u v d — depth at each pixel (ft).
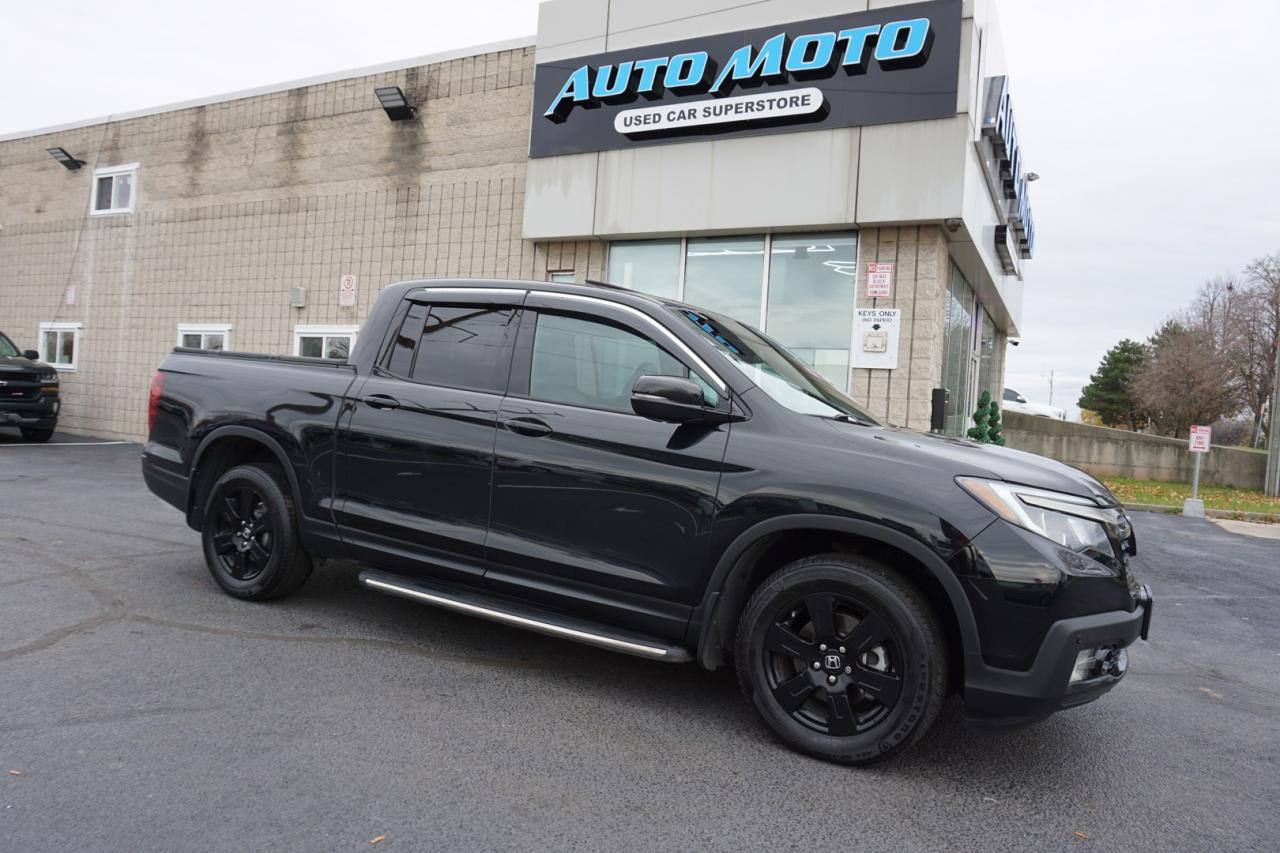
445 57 40.75
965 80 28.45
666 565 11.02
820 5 30.73
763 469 10.54
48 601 14.93
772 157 31.63
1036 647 9.20
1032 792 9.72
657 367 11.76
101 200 53.67
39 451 42.37
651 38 34.09
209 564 15.75
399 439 13.24
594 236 35.63
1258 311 141.08
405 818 8.25
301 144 45.19
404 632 14.29
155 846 7.48
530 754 9.93
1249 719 12.75
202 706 10.71
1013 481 9.80
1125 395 222.28
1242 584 23.40
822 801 9.16
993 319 53.88
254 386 15.25
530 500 11.99
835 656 10.04
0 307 58.18
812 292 31.89
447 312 13.84
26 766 8.86
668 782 9.41
